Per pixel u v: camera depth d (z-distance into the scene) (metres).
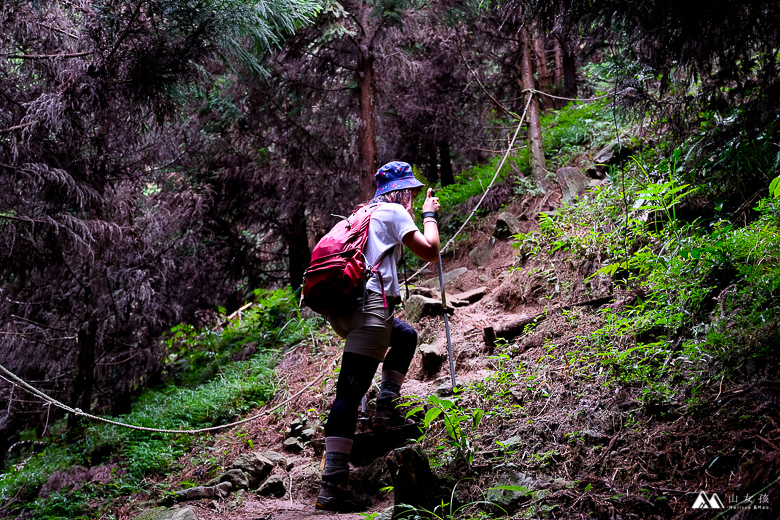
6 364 6.95
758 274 3.03
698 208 4.20
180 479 4.41
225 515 3.41
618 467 2.58
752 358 2.67
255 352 7.73
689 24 3.79
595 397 3.09
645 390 2.90
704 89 4.32
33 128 5.19
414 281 6.98
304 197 9.37
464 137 10.98
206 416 5.55
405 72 9.41
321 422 4.36
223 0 4.95
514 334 4.42
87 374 6.60
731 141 4.20
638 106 5.14
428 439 3.42
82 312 6.68
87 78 5.04
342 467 3.10
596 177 6.53
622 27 4.42
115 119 5.69
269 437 4.60
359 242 3.21
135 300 7.14
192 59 5.32
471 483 2.82
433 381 4.32
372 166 7.68
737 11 3.62
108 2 4.96
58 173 5.41
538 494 2.57
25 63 5.48
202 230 9.36
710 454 2.37
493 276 6.20
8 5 5.01
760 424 2.35
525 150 8.02
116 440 5.34
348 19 7.91
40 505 4.44
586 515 2.38
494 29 8.28
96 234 6.12
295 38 7.81
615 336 3.55
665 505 2.27
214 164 9.60
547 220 5.41
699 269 3.49
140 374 7.43
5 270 5.71
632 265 4.06
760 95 3.94
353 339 3.18
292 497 3.61
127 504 4.11
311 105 9.14
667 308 3.37
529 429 3.08
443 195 8.75
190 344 8.74
